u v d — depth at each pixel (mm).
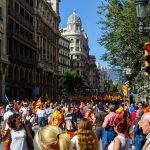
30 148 11234
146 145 5750
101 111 16422
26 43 77312
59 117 19938
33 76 83625
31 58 82562
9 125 11172
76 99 82438
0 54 59250
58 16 117250
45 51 98375
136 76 35625
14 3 70875
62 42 146875
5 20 62469
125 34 33625
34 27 86438
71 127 13039
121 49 34812
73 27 185375
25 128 11234
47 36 101375
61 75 130500
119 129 8969
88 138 7074
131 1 33188
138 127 14227
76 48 183375
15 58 68375
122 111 21625
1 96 60406
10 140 11523
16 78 71250
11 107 19297
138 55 33531
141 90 36062
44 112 31625
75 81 130750
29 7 82125
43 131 5070
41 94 92625
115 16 34531
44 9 97875
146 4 11711
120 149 8859
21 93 73875
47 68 99688
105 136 14578
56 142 5004
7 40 65688
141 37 32844
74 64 182625
